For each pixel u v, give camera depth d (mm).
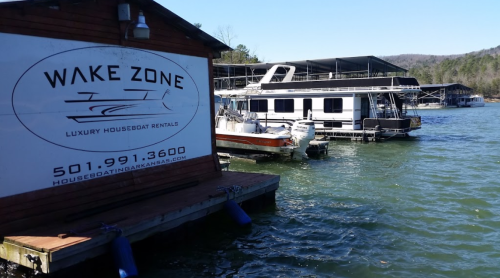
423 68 166375
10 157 5270
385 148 18656
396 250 6875
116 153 6594
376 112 22406
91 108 6199
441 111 55375
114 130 6547
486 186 11047
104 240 5312
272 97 23562
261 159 15734
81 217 5871
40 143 5582
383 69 26891
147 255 6383
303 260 6492
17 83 5301
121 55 6613
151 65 7152
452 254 6688
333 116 21766
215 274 5980
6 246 5086
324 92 21672
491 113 48000
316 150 16641
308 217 8594
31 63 5438
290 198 10133
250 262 6414
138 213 6180
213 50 8617
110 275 5660
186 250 6738
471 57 166250
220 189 7609
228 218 8164
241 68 27438
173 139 7660
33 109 5484
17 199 5359
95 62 6234
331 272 6105
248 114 17141
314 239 7379
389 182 11766
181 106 7820
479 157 15773
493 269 6133
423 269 6168
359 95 21641
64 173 5879
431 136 23172
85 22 6078
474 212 8828
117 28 6547
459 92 74875
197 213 6879
